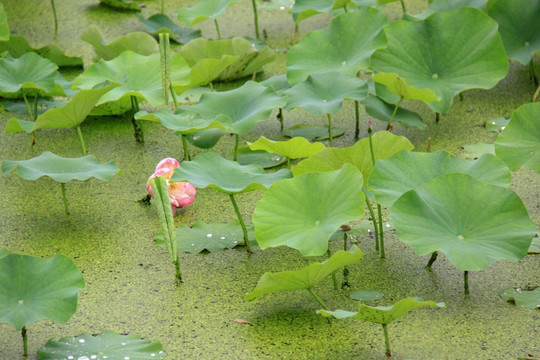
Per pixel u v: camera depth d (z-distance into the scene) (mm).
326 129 8727
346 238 7777
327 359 7387
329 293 7672
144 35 9195
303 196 7652
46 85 8609
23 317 7328
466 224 7547
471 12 8445
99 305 7648
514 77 9164
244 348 7441
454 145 8547
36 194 8297
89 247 7945
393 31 8508
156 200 7566
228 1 9484
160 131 8805
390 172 7738
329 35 8656
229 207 8188
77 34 9812
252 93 8336
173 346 7457
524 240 7469
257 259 7859
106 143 8688
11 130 8289
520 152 7961
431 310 7574
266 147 8031
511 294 7625
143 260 7867
